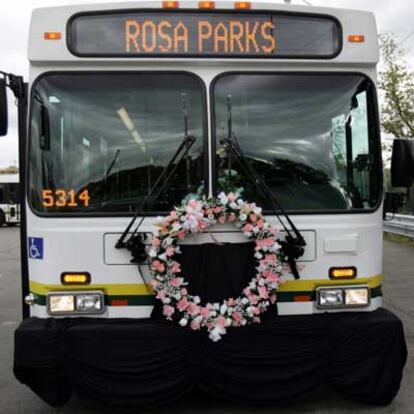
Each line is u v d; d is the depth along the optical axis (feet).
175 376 13.35
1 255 55.67
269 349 13.46
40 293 13.91
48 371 13.38
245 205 13.46
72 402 15.75
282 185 14.08
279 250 13.55
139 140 13.96
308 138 14.24
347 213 14.16
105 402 13.41
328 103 14.34
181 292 13.26
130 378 13.30
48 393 13.61
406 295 30.25
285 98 14.21
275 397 13.53
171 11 14.01
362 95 14.49
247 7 14.11
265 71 14.19
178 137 13.98
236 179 13.99
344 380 13.69
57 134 13.97
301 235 13.88
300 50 14.24
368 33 14.42
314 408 14.90
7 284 37.29
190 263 13.44
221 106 14.05
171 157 13.94
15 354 13.39
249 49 14.14
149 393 13.33
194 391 15.85
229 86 14.11
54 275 13.75
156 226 13.65
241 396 13.50
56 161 13.96
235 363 13.41
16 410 15.34
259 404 13.56
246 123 14.10
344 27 14.33
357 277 14.16
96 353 13.26
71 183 13.91
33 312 14.25
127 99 14.02
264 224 13.41
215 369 13.38
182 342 13.32
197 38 14.06
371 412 14.66
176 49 14.02
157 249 13.30
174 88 14.05
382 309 14.48
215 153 13.96
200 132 13.99
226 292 13.38
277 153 14.11
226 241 13.58
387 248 50.16
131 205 13.87
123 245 13.61
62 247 13.74
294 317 13.74
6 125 14.37
